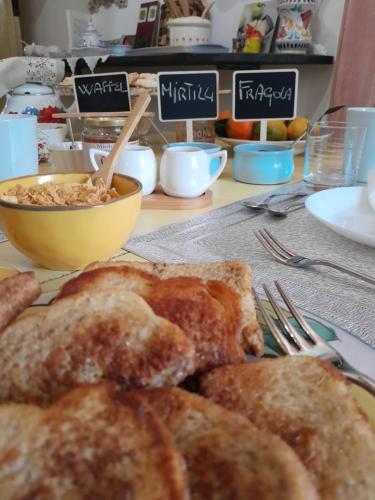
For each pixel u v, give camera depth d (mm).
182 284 331
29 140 758
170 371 248
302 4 1444
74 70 1754
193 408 229
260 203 809
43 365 256
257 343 332
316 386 264
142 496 178
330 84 1645
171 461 189
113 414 210
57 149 940
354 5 1377
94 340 256
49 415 212
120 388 231
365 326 415
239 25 1726
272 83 1057
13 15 2674
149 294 314
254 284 497
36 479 188
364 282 506
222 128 1234
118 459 192
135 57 1648
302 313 398
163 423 214
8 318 311
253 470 194
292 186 951
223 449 206
